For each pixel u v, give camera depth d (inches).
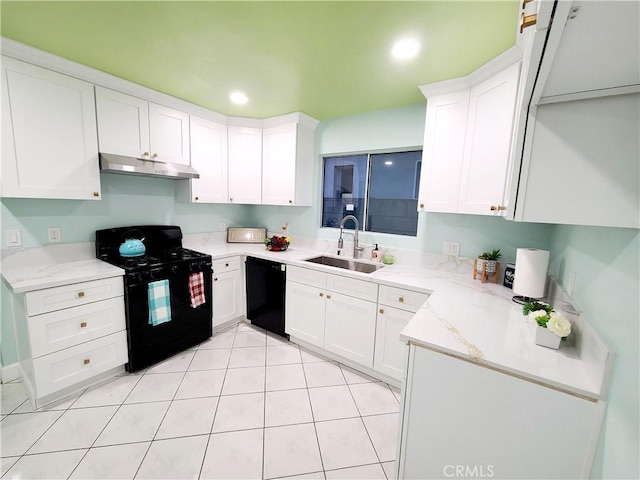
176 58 68.2
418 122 92.2
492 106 62.7
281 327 106.2
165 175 92.1
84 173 77.1
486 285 75.4
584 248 44.7
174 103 94.9
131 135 85.8
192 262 95.5
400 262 99.2
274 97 91.0
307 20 52.5
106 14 52.3
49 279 67.5
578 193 32.5
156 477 53.4
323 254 112.8
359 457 59.2
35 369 66.1
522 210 35.1
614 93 29.6
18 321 72.4
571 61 23.1
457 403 43.2
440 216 90.4
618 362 31.3
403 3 47.1
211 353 97.3
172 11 51.1
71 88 73.2
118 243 94.0
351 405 74.1
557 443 36.9
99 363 76.6
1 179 64.7
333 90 83.8
